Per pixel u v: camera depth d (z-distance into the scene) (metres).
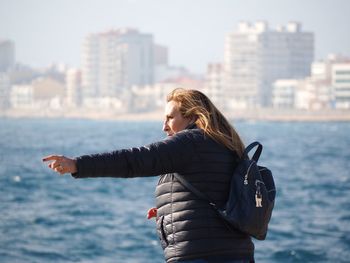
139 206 33.16
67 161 6.52
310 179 51.22
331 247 21.73
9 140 120.50
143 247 22.05
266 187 7.07
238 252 6.88
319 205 33.41
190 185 6.87
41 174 52.16
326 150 98.56
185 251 6.80
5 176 50.44
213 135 7.00
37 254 20.61
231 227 6.86
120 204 33.88
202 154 6.91
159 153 6.77
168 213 6.90
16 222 26.73
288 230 24.86
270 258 20.19
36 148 97.56
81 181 45.56
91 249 21.58
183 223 6.84
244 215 6.78
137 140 128.12
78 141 121.88
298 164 70.12
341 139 139.12
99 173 6.61
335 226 26.02
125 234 24.30
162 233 6.95
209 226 6.82
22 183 44.97
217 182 6.91
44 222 26.89
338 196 38.22
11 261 19.59
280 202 34.69
